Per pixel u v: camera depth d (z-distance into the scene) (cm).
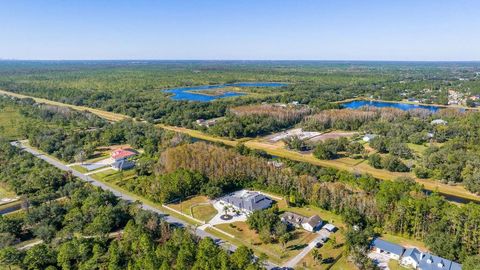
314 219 11300
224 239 10606
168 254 8938
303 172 15062
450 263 9012
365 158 18275
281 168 15212
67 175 15062
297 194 13225
